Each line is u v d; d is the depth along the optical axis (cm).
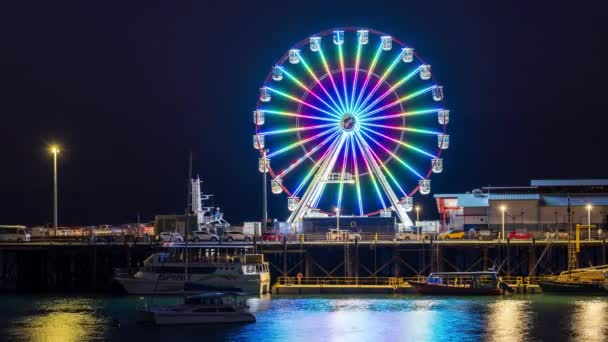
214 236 15050
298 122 15025
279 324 11212
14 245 14988
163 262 13812
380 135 14950
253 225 16375
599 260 15888
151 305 12406
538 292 13800
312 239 15012
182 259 13888
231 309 11275
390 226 15625
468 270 14775
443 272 14212
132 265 15025
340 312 12019
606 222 16525
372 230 15638
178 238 15000
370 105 14938
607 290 13462
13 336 10612
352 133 14925
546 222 16600
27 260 15725
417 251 15912
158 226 16412
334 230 15175
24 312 12225
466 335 10531
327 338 10431
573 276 13838
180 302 12950
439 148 14975
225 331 10800
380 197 15175
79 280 15312
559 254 15412
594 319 11369
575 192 16950
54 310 12375
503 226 15325
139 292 13862
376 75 14962
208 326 11106
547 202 16662
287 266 16012
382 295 13675
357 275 14325
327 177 15038
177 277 13738
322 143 14975
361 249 15425
